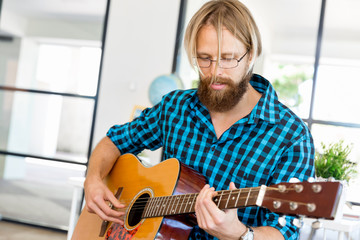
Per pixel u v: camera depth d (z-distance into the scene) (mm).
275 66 4387
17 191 4809
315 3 4332
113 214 1511
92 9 4793
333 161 2848
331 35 4297
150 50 4590
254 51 1280
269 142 1313
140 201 1465
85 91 4758
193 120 1464
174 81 4316
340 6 4281
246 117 1339
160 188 1442
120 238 1479
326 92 4281
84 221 1697
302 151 1276
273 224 1216
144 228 1400
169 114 1535
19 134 4895
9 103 4941
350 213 2762
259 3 4430
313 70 4312
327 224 2449
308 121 4293
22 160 4844
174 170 1422
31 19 4949
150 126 1663
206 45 1257
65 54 4844
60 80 4840
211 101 1308
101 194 1549
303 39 4348
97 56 4758
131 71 4625
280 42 4391
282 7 4395
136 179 1572
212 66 1261
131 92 4613
